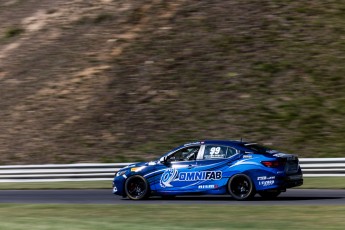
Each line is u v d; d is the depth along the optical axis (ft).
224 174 113.70
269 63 221.46
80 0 277.64
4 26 277.85
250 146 114.93
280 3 253.85
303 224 79.77
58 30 260.42
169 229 75.36
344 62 219.20
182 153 118.62
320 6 252.01
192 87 214.90
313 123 193.16
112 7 266.77
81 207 106.83
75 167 164.76
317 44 229.45
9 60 249.14
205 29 242.78
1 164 193.67
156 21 252.01
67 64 237.66
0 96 229.45
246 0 257.14
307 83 211.20
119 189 121.70
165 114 204.64
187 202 114.42
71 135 201.98
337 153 177.88
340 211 92.22
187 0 262.26
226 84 214.07
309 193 125.80
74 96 220.23
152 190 118.83
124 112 208.23
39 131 207.21
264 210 96.02
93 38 249.34
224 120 198.08
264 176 110.63
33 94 225.97
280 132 190.29
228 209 98.73
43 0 290.97
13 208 108.58
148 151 188.14
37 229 77.20
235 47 230.89
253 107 202.39
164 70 224.74
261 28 239.71
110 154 189.78
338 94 205.36
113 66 231.09
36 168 166.71
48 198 128.47
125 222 85.05
